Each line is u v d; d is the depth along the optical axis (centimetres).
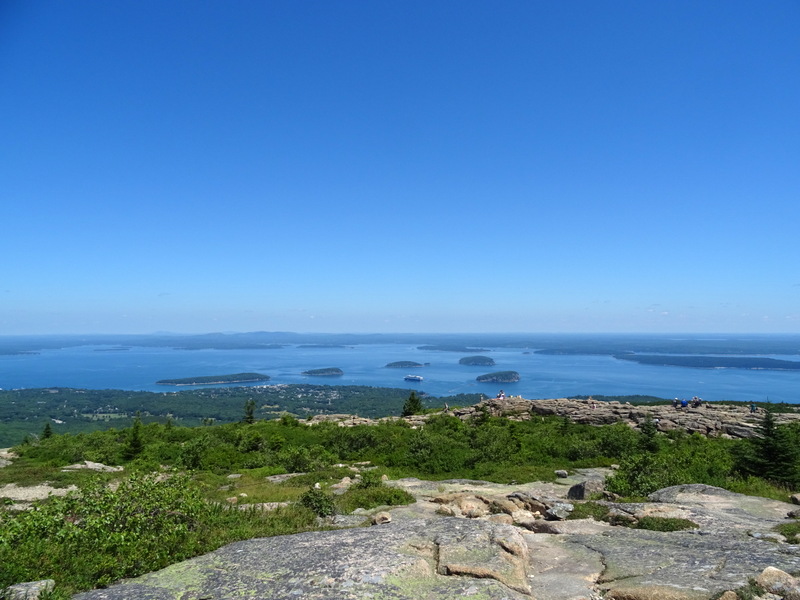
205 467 2569
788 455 1750
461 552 757
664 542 879
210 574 725
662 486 1512
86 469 2334
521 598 614
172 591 667
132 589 681
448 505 1400
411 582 659
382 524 1043
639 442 2688
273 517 1152
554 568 770
